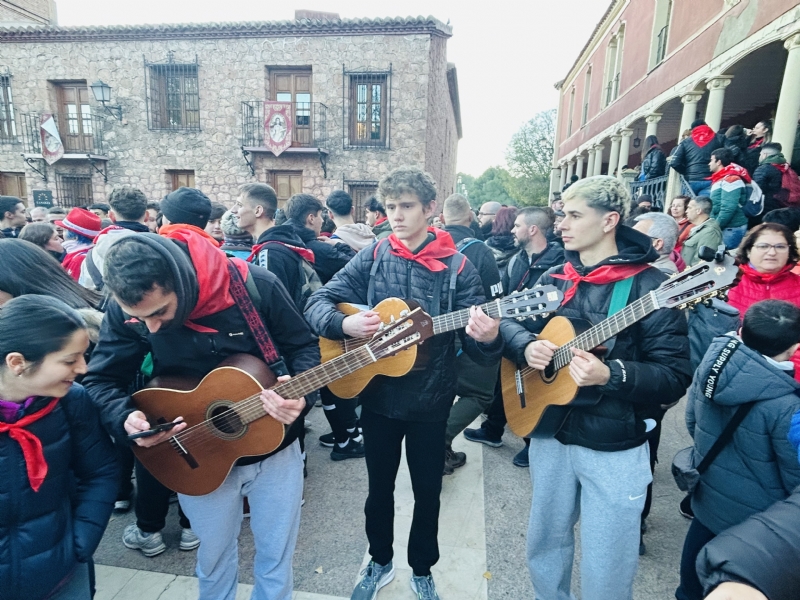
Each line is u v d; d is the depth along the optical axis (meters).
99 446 1.39
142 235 1.27
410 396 1.77
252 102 11.91
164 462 1.60
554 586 1.73
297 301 2.77
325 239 3.91
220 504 1.60
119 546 2.32
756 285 2.70
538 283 1.84
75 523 1.32
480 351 1.75
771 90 10.62
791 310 1.48
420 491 1.86
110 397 1.49
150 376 1.81
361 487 2.84
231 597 1.71
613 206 1.53
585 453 1.54
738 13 8.19
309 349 1.69
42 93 12.48
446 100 16.02
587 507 1.55
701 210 4.17
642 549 2.29
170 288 1.26
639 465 1.51
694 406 1.74
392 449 1.88
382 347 1.66
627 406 1.49
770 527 0.67
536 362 1.62
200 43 11.88
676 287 1.38
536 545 1.73
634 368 1.40
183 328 1.48
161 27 11.70
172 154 12.36
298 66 11.80
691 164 5.97
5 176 13.34
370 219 5.23
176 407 1.54
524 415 1.76
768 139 8.20
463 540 2.35
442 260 1.90
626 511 1.48
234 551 1.71
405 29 11.33
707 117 9.08
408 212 1.82
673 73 10.91
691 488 1.69
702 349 2.92
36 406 1.18
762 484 1.51
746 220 4.64
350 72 11.61
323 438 3.36
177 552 2.29
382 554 1.96
